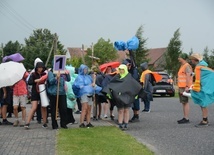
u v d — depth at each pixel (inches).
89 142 352.2
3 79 459.2
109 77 531.2
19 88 473.4
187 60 496.1
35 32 2196.1
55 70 441.1
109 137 382.0
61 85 444.1
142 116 589.0
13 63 476.1
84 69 454.9
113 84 446.6
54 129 442.0
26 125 447.2
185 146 342.6
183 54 493.7
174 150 326.0
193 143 356.5
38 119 507.5
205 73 466.3
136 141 361.1
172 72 2137.1
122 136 389.1
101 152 309.9
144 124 493.7
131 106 488.4
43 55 1879.9
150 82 629.9
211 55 1947.6
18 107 483.5
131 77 450.9
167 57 2171.5
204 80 466.3
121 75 450.3
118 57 3302.2
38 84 445.1
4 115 492.7
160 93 1133.1
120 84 443.8
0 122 495.2
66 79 449.4
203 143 355.3
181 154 311.3
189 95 474.9
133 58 522.0
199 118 549.6
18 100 474.6
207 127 456.8
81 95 454.6
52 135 398.3
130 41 518.6
